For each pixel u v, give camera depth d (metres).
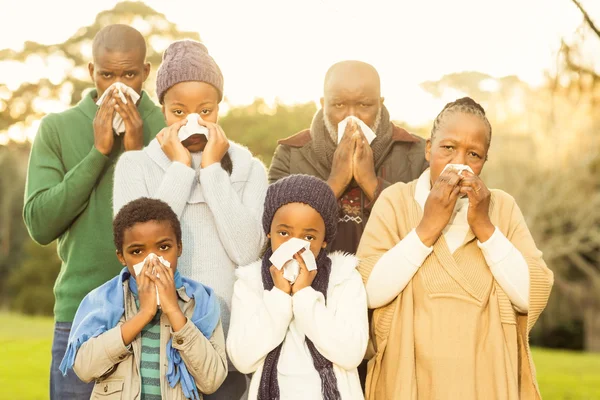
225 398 3.73
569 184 24.08
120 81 4.47
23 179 32.62
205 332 3.45
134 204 3.50
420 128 15.78
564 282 25.48
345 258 3.54
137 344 3.37
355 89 4.35
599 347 25.11
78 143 4.46
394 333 3.43
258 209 3.92
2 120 30.34
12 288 33.41
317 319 3.29
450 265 3.41
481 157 3.52
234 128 21.91
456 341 3.32
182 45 4.01
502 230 3.56
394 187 3.75
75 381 4.11
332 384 3.26
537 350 24.58
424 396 3.33
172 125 3.88
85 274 4.29
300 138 4.68
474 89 20.88
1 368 16.05
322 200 3.44
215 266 3.77
